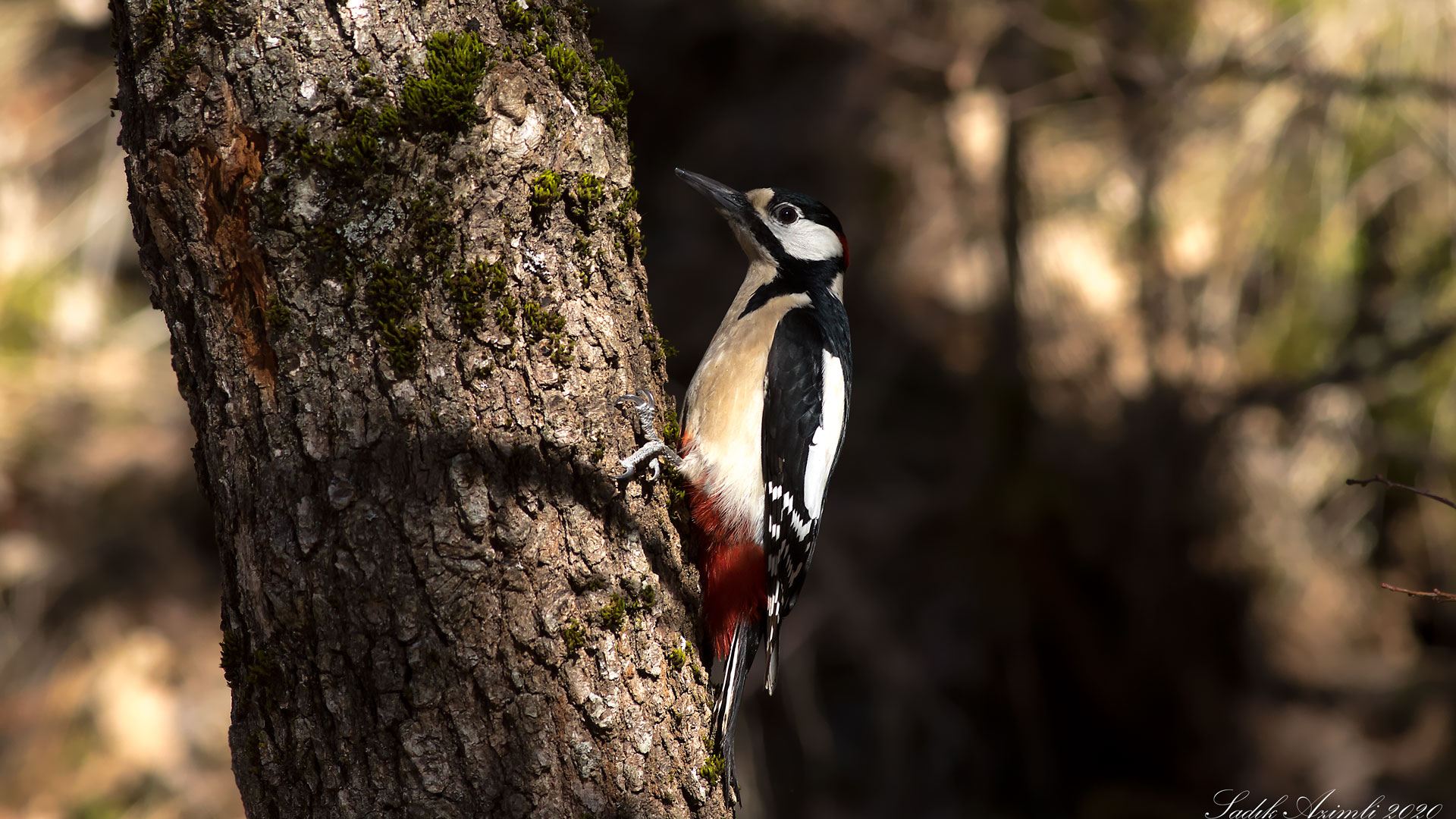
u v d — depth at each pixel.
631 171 4.89
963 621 13.63
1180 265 12.71
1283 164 12.09
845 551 13.68
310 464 4.17
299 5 4.04
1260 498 12.88
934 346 14.36
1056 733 13.59
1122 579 13.09
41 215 13.41
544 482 4.39
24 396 13.01
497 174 4.29
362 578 4.16
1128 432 12.88
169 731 12.19
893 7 13.87
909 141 14.19
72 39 13.78
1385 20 11.37
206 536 13.66
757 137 14.38
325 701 4.21
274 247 4.09
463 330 4.24
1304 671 13.00
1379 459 12.64
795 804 12.74
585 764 4.43
